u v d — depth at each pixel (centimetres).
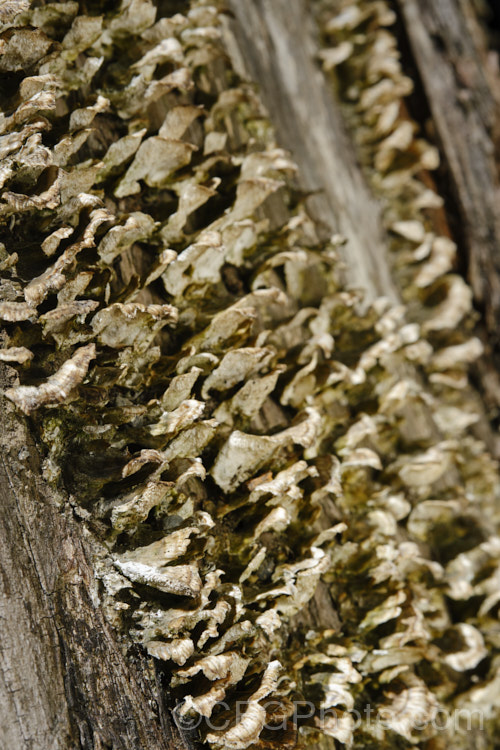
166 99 76
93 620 68
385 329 79
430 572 78
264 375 73
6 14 67
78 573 68
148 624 68
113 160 71
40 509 68
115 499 68
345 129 92
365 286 84
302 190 80
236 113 79
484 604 79
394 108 93
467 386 97
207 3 79
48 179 68
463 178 103
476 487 87
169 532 68
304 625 72
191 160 74
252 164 75
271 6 85
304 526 72
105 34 73
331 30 95
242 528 71
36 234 69
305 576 71
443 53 105
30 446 68
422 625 73
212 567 69
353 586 74
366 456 75
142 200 73
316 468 72
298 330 76
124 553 68
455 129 103
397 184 93
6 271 68
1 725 66
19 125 68
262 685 68
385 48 96
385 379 79
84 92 72
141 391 70
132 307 68
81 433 68
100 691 67
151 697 68
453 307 91
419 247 91
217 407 72
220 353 72
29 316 67
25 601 67
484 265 102
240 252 75
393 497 77
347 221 85
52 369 68
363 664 73
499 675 79
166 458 68
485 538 82
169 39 73
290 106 84
